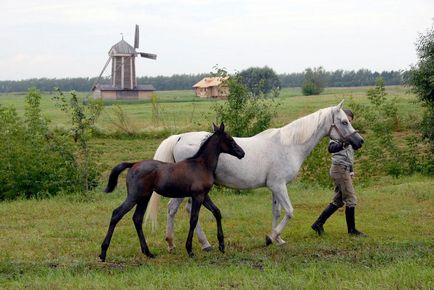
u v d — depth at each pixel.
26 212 13.15
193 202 9.13
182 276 7.63
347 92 90.75
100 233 10.94
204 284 7.14
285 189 9.91
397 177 19.50
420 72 20.77
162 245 10.16
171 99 79.94
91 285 7.26
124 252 9.55
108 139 31.11
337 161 10.56
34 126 16.52
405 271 7.62
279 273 7.76
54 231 11.10
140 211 9.25
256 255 9.20
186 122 35.28
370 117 19.89
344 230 11.19
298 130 10.01
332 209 10.72
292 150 9.95
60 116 47.59
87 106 20.34
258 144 9.82
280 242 10.04
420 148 22.36
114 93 74.56
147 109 56.12
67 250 9.73
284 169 9.88
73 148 16.23
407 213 12.73
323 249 9.62
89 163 16.62
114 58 74.88
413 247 9.63
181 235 10.88
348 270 7.89
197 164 9.12
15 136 16.30
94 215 12.78
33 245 10.01
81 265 8.59
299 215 12.69
